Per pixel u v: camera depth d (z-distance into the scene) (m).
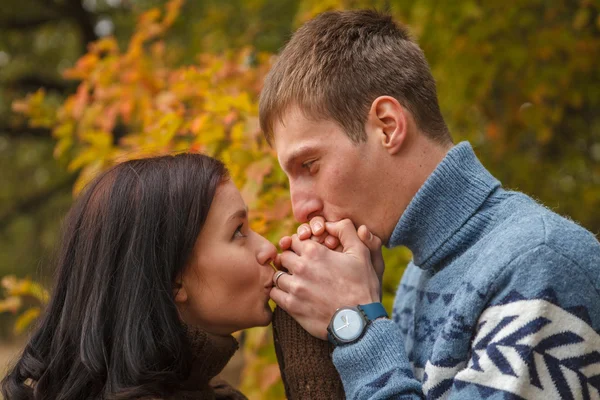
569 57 3.83
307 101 1.53
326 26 1.60
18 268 7.88
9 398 1.54
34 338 1.58
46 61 7.64
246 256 1.56
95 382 1.45
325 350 1.54
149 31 3.14
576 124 4.39
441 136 1.58
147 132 2.42
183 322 1.50
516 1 3.58
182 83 2.51
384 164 1.52
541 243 1.32
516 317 1.28
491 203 1.48
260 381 2.31
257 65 2.91
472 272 1.39
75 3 6.88
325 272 1.51
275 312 1.62
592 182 4.15
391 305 2.30
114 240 1.50
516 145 4.07
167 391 1.45
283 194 2.16
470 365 1.32
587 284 1.31
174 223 1.49
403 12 3.46
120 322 1.46
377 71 1.54
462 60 3.58
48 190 7.85
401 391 1.35
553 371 1.26
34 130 7.23
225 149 2.27
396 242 1.55
